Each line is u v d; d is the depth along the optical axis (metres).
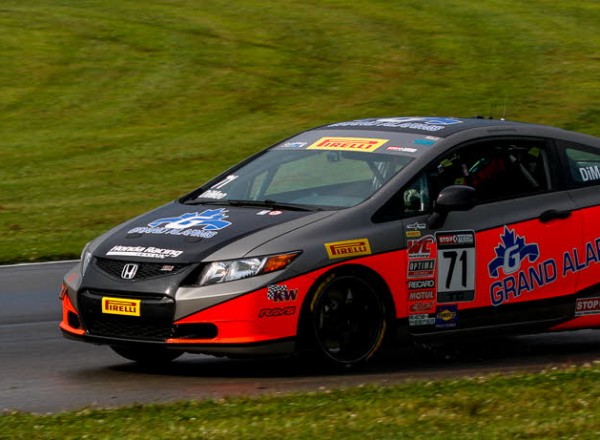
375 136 28.36
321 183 26.84
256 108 87.94
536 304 27.39
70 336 25.52
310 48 105.50
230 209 26.50
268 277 23.92
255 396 22.05
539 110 85.75
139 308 24.08
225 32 110.00
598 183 28.83
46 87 92.62
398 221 25.64
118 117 85.56
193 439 18.30
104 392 24.11
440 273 26.02
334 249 24.62
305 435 18.45
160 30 109.88
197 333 23.88
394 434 18.47
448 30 111.94
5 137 79.50
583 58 101.50
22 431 19.06
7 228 51.69
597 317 28.36
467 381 22.81
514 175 27.67
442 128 28.25
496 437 18.30
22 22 111.06
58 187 64.12
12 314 34.50
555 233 27.58
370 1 123.88
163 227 25.80
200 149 75.56
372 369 26.30
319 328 24.52
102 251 25.38
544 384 22.33
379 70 98.69
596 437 18.34
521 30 111.62
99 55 101.19
